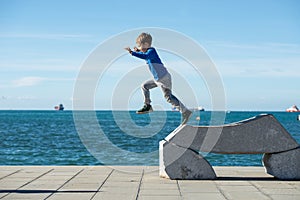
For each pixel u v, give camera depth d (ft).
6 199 25.05
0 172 35.19
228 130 32.22
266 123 32.45
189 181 31.40
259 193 27.25
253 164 58.08
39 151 77.97
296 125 200.85
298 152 32.55
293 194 27.02
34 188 28.48
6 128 164.25
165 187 29.04
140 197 25.95
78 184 29.99
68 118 307.58
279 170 32.45
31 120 261.03
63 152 76.33
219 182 31.09
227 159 64.08
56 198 25.44
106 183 30.42
